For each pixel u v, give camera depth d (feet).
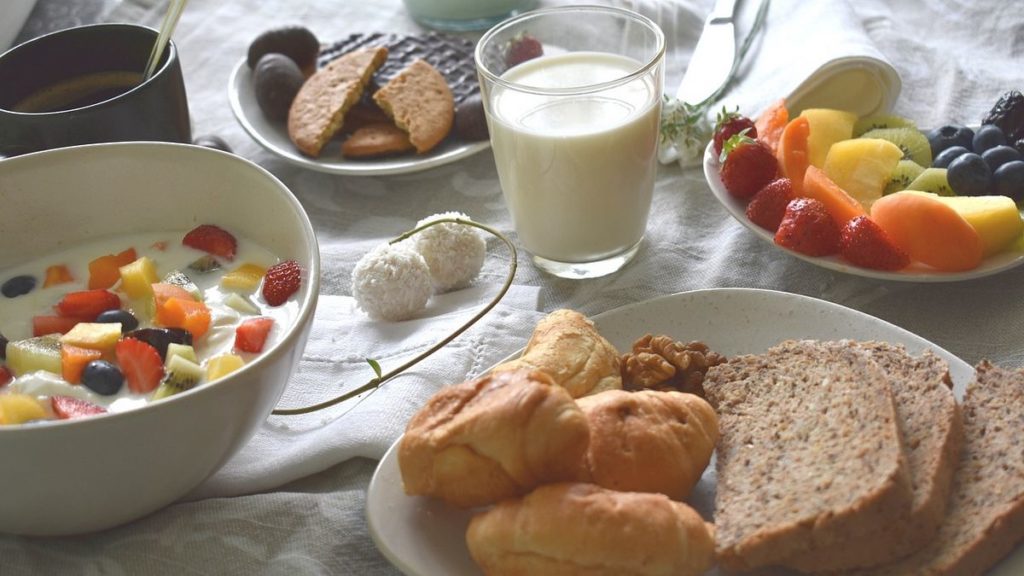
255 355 2.35
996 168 2.72
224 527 2.31
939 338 2.56
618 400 2.26
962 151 2.77
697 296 2.51
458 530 2.24
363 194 2.99
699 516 2.18
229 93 3.12
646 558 2.12
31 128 2.68
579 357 2.37
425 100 2.99
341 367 2.56
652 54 2.73
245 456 2.41
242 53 3.41
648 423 2.24
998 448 2.24
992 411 2.29
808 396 2.33
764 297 2.50
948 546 2.15
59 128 2.68
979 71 3.12
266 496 2.34
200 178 2.51
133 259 2.50
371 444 2.39
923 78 3.15
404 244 2.69
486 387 2.24
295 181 3.02
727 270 2.72
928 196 2.58
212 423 2.20
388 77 3.06
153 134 2.76
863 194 2.74
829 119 2.86
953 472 2.23
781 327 2.48
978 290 2.63
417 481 2.23
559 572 2.14
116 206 2.54
